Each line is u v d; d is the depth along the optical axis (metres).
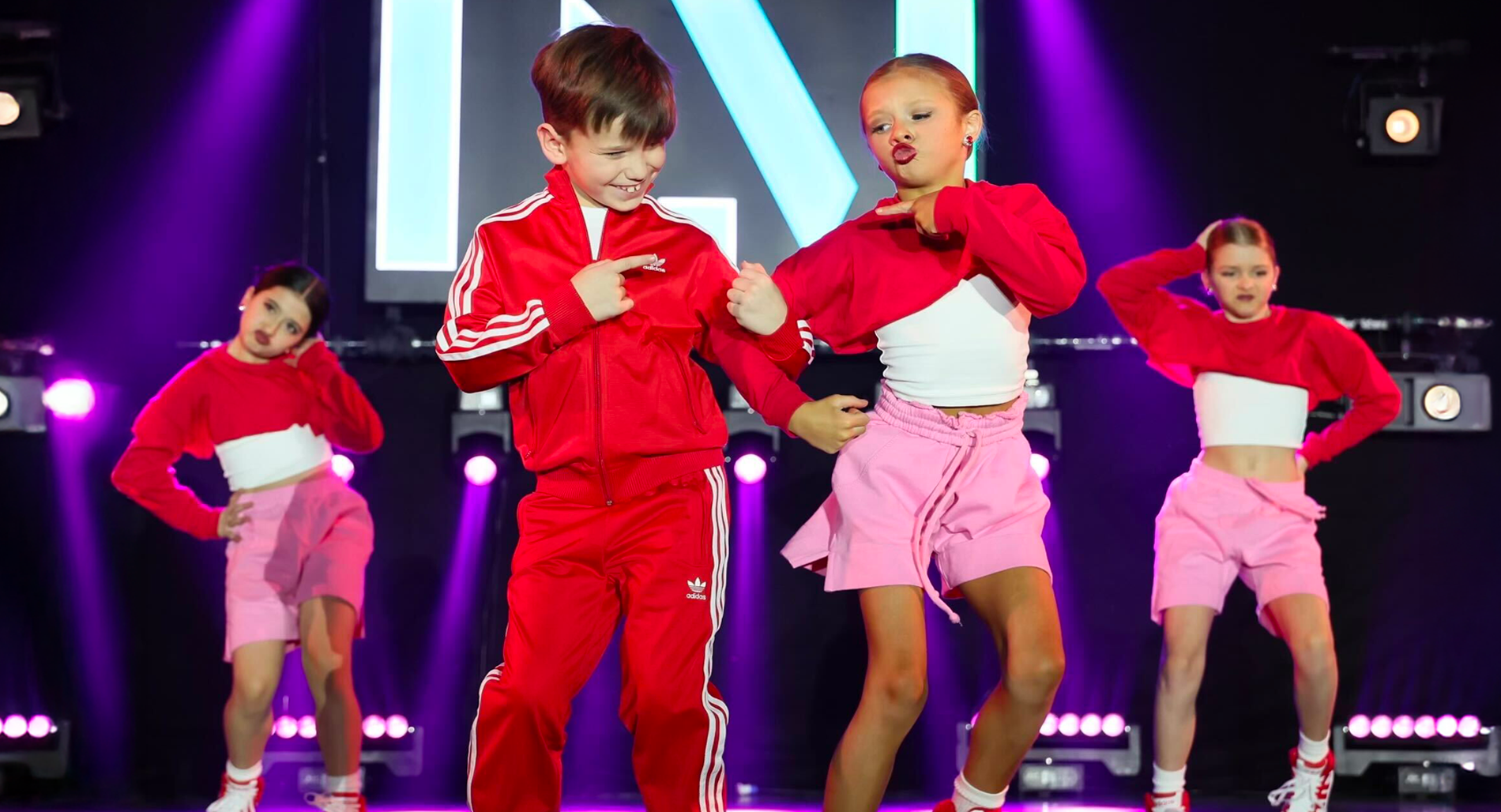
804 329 3.26
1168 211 5.59
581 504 2.94
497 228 3.04
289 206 5.56
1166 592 4.31
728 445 5.38
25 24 5.42
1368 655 5.43
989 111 5.62
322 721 4.35
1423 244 5.58
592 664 2.96
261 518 4.41
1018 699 3.01
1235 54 5.63
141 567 5.38
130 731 5.33
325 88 5.60
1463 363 5.44
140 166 5.55
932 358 3.21
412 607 5.39
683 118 5.42
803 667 5.38
